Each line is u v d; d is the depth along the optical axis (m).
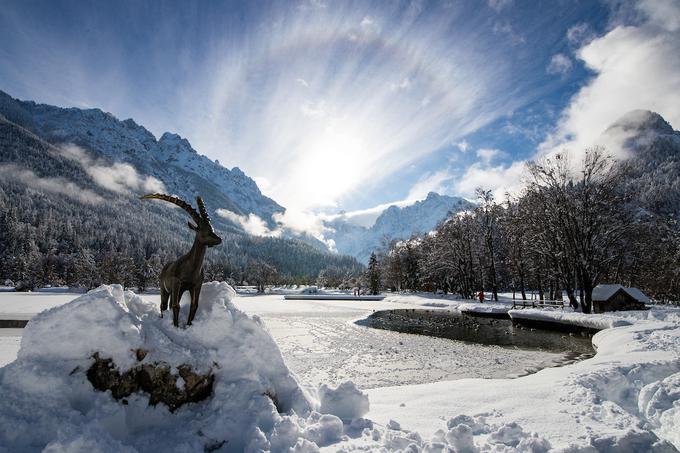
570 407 6.17
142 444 4.27
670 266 41.78
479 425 5.29
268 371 5.40
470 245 54.41
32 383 4.21
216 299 5.64
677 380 5.94
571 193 30.12
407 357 16.44
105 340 4.68
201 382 5.02
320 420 4.77
